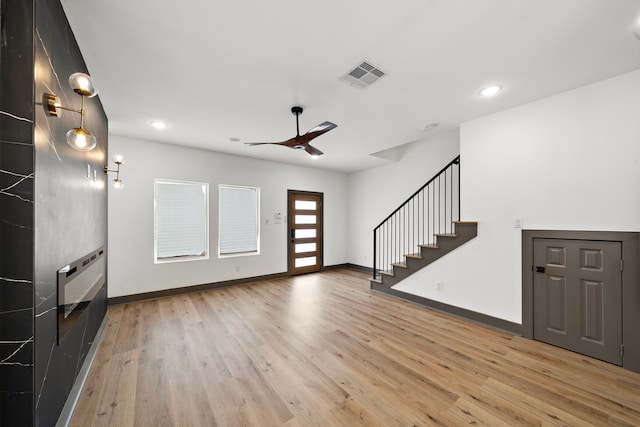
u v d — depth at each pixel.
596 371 2.33
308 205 6.60
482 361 2.49
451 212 5.01
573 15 1.71
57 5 1.57
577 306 2.67
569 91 2.74
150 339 2.95
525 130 3.04
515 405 1.89
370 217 6.75
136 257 4.28
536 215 2.95
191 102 2.99
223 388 2.09
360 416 1.79
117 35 1.91
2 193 1.21
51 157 1.48
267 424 1.72
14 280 1.23
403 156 5.96
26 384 1.26
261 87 2.66
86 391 2.05
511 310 3.12
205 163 4.98
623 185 2.44
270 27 1.83
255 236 5.74
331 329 3.22
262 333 3.11
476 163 3.46
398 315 3.69
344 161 5.99
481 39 1.96
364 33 1.90
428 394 2.01
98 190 2.83
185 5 1.64
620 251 2.44
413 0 1.60
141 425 1.71
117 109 3.16
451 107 3.14
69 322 1.80
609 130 2.51
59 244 1.61
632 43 1.99
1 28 1.23
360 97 2.88
